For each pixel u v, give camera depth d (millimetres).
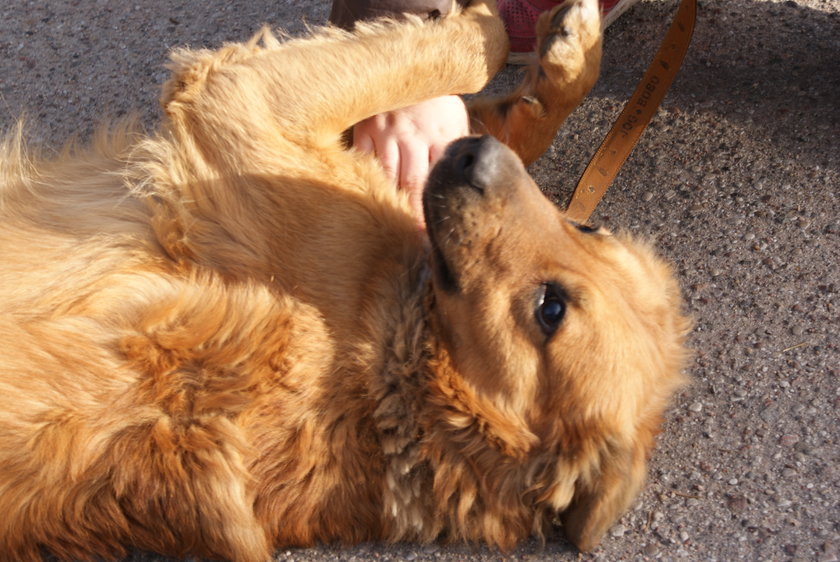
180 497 1017
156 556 1066
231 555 1028
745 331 1204
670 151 1313
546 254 1038
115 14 1452
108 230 1060
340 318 1044
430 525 1063
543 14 1178
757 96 1345
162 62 1395
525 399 1040
